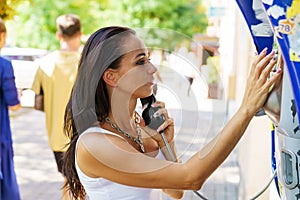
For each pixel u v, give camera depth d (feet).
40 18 51.96
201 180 5.78
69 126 6.71
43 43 51.62
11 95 14.93
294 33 4.67
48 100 15.28
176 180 5.79
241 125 5.42
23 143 29.78
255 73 5.44
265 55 5.46
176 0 56.75
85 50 6.06
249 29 5.73
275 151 6.24
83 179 6.26
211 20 40.83
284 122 5.29
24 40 51.62
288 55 4.68
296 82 4.65
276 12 4.73
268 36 5.70
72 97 6.26
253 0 5.67
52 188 21.62
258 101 5.41
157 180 5.90
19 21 51.65
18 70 20.34
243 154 19.33
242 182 18.26
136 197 6.13
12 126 34.24
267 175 12.00
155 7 56.03
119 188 6.12
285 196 5.67
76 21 15.71
